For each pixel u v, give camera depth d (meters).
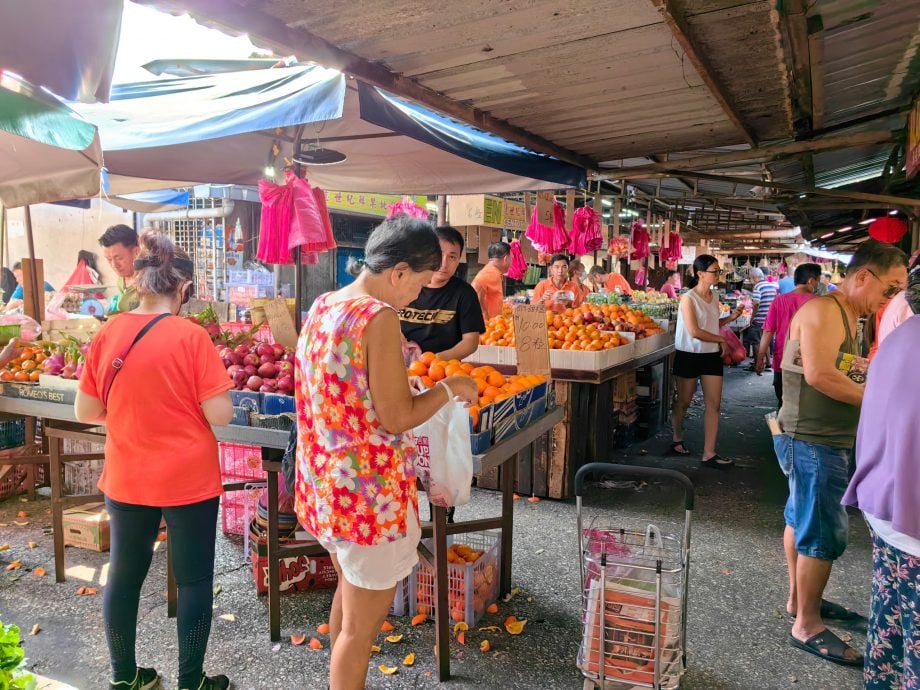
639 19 2.73
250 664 2.84
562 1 2.53
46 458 4.21
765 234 17.45
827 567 2.90
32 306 5.16
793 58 3.34
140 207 7.69
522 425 3.17
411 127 3.82
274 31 2.63
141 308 2.54
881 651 2.20
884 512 1.94
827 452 2.83
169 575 3.22
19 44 1.65
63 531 3.73
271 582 2.98
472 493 5.18
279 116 3.39
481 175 6.29
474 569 3.13
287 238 4.03
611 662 2.36
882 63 4.14
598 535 2.65
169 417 2.40
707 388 5.90
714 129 4.62
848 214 10.95
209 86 5.15
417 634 3.08
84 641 3.02
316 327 2.07
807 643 2.97
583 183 5.55
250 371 3.17
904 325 1.99
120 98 5.05
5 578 3.63
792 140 5.16
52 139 1.93
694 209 14.70
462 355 3.65
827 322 2.73
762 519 4.62
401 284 2.09
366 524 2.00
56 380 3.41
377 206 11.82
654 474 2.42
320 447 2.05
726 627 3.18
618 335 5.74
